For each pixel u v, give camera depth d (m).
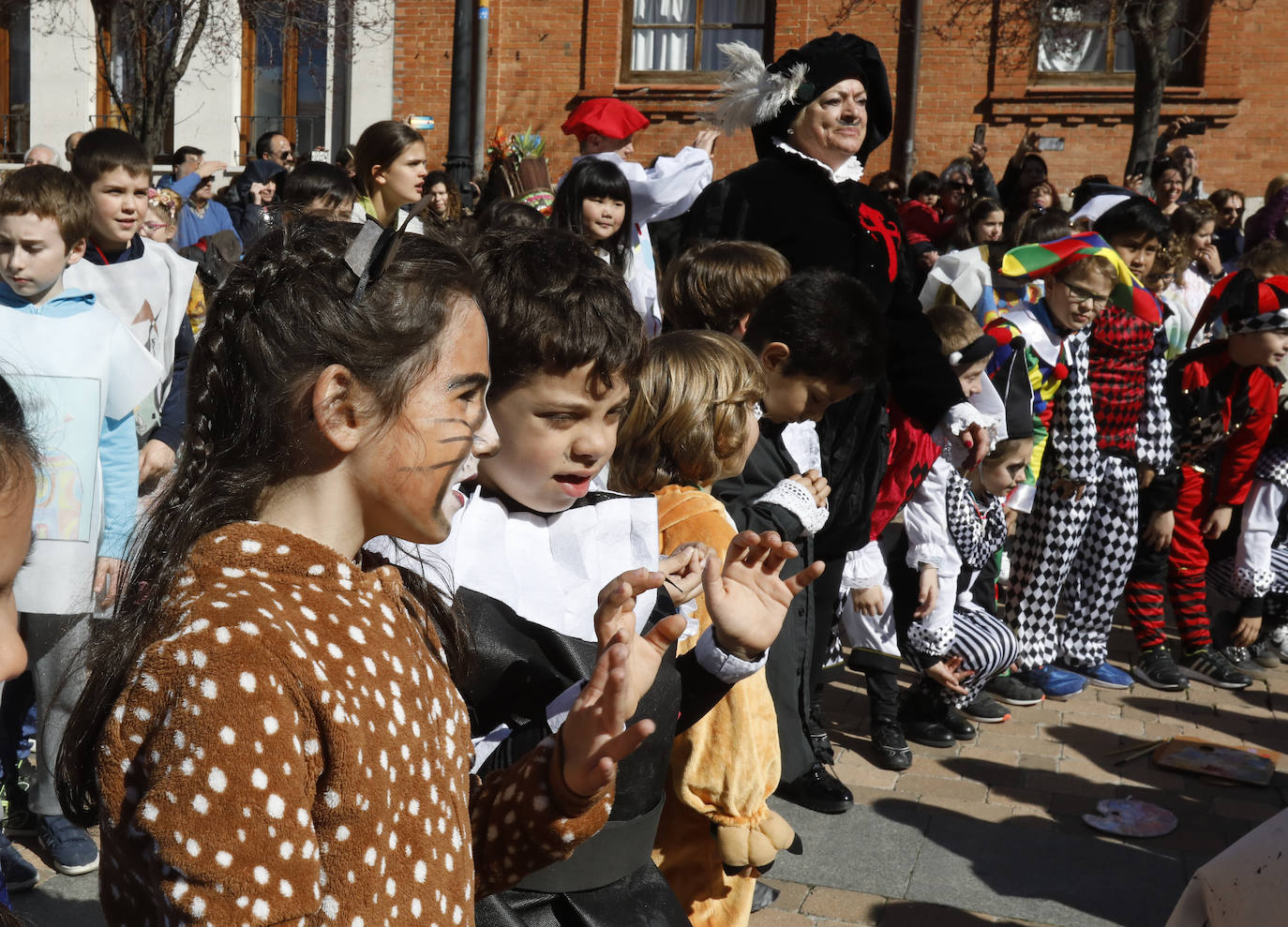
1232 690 5.02
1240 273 4.88
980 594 4.59
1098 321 4.64
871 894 3.22
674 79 12.58
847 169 4.14
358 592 1.12
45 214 2.93
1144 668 5.07
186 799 0.94
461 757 1.22
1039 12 11.46
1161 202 8.46
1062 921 3.11
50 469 2.83
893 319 3.95
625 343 1.65
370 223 1.15
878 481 3.65
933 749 4.27
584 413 1.64
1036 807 3.81
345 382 1.10
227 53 12.68
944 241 8.72
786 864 3.37
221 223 7.54
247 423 1.12
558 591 1.64
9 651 1.55
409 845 1.08
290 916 0.95
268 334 1.11
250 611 1.01
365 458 1.12
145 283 3.59
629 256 4.79
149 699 0.98
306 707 1.00
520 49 12.73
